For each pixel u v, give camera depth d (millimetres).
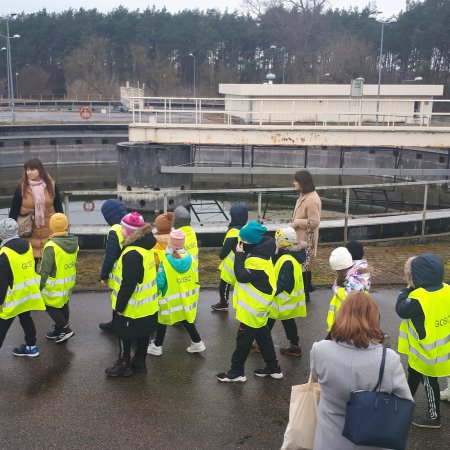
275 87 28281
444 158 25328
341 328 3076
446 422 4699
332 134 18484
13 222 5375
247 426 4582
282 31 98000
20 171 33656
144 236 5059
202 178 31500
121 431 4457
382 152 29781
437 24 79188
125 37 103125
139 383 5258
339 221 10898
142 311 5137
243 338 5172
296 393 3613
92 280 8078
